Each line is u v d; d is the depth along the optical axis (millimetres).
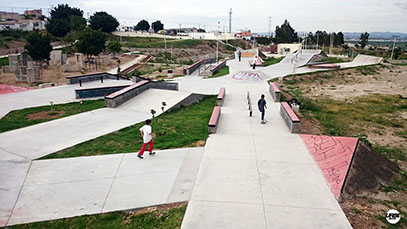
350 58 47219
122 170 8422
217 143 10398
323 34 102750
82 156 9445
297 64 37281
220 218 6188
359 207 6828
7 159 9195
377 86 27078
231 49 87688
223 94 16797
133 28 144750
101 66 41781
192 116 14539
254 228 5875
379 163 9453
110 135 11531
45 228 6035
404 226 6250
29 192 7332
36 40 34281
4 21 91188
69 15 93000
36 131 11922
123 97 16547
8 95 19266
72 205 6773
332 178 7867
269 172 8227
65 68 34188
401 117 16984
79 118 13805
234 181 7715
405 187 8422
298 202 6785
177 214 6359
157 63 49156
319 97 21750
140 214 6438
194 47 79250
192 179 7836
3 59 40844
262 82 24250
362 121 15938
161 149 9969
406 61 45531
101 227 6066
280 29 102688
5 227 6055
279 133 11508
